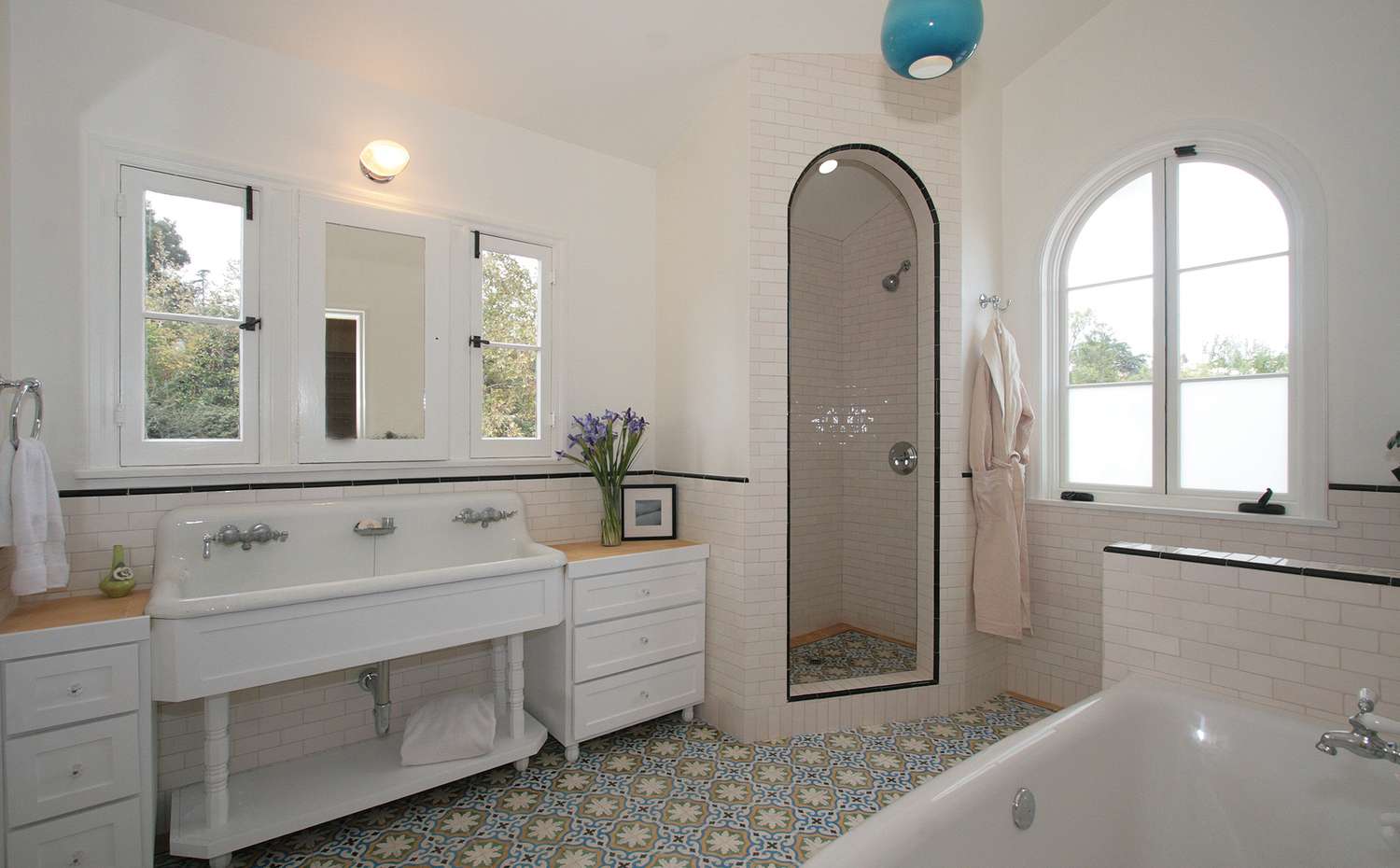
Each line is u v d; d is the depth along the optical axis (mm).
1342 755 1439
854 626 3840
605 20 2277
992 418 2824
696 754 2432
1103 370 2893
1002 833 1332
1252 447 2471
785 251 2605
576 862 1794
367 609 1865
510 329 2730
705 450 2801
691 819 2006
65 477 1840
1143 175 2760
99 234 1898
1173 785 1653
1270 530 2324
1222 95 2473
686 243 2951
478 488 2617
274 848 1849
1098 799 1577
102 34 1904
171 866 1766
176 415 2029
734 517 2598
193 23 2033
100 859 1522
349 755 2174
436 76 2402
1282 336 2398
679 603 2633
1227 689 1743
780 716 2574
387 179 2324
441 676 2520
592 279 2975
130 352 1947
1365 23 2162
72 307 1854
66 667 1481
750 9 2336
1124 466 2828
